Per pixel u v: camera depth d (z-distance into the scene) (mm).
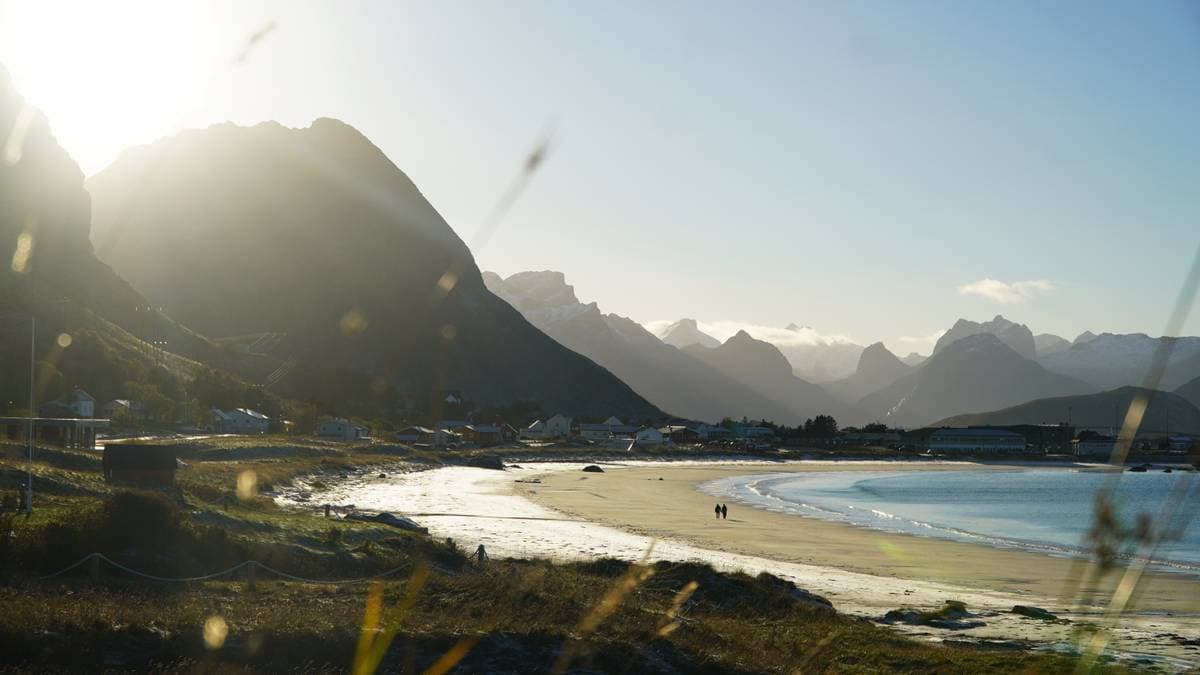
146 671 19109
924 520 93750
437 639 22062
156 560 31047
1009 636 35188
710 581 39562
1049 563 59094
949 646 32719
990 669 26875
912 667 27391
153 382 153125
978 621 38062
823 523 84688
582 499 101625
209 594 28984
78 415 117188
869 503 117312
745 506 102250
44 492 47688
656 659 23000
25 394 114688
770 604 37562
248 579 32031
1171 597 45062
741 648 26406
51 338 135500
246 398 172000
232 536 36125
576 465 195875
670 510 91562
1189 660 30797
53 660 19219
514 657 21469
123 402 131875
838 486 155125
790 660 26344
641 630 25234
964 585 49438
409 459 150875
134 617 22250
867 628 35156
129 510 32375
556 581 35156
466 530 65062
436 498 92438
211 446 105875
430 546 44031
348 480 108000
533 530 67125
